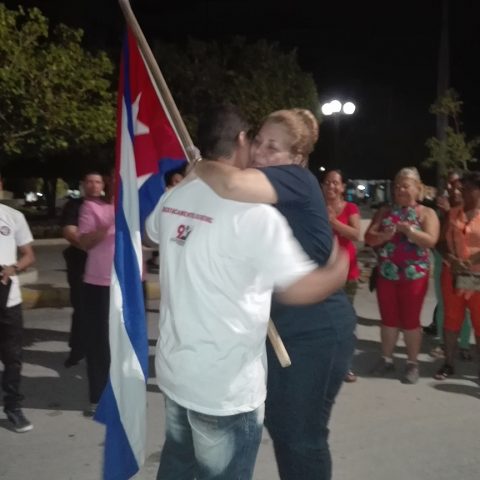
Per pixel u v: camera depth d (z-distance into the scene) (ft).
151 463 14.15
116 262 10.30
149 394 18.28
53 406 17.48
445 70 58.34
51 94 30.19
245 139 8.62
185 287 7.77
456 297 19.79
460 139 54.75
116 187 10.89
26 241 15.84
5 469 13.76
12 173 83.30
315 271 8.09
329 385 10.15
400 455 14.69
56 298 31.09
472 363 21.89
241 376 7.73
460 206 20.12
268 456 14.47
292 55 72.08
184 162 11.11
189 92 66.90
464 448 15.11
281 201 8.36
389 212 19.25
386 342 20.39
